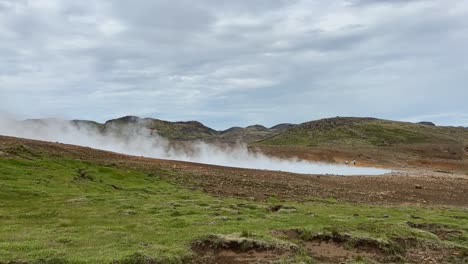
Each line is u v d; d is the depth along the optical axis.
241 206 28.22
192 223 22.16
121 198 28.88
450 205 36.16
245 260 17.17
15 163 35.84
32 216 23.02
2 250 16.12
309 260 17.09
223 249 18.16
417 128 177.88
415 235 21.00
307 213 26.45
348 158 89.75
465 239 21.77
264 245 18.20
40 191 28.97
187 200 29.33
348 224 22.19
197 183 38.03
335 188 41.38
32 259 15.31
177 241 18.55
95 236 18.92
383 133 159.38
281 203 31.03
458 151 123.25
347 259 17.78
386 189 43.09
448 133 182.25
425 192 42.66
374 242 19.23
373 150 107.19
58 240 17.97
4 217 22.58
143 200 28.66
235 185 38.53
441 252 19.50
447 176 62.19
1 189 28.33
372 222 23.17
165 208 26.08
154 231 20.25
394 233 20.75
